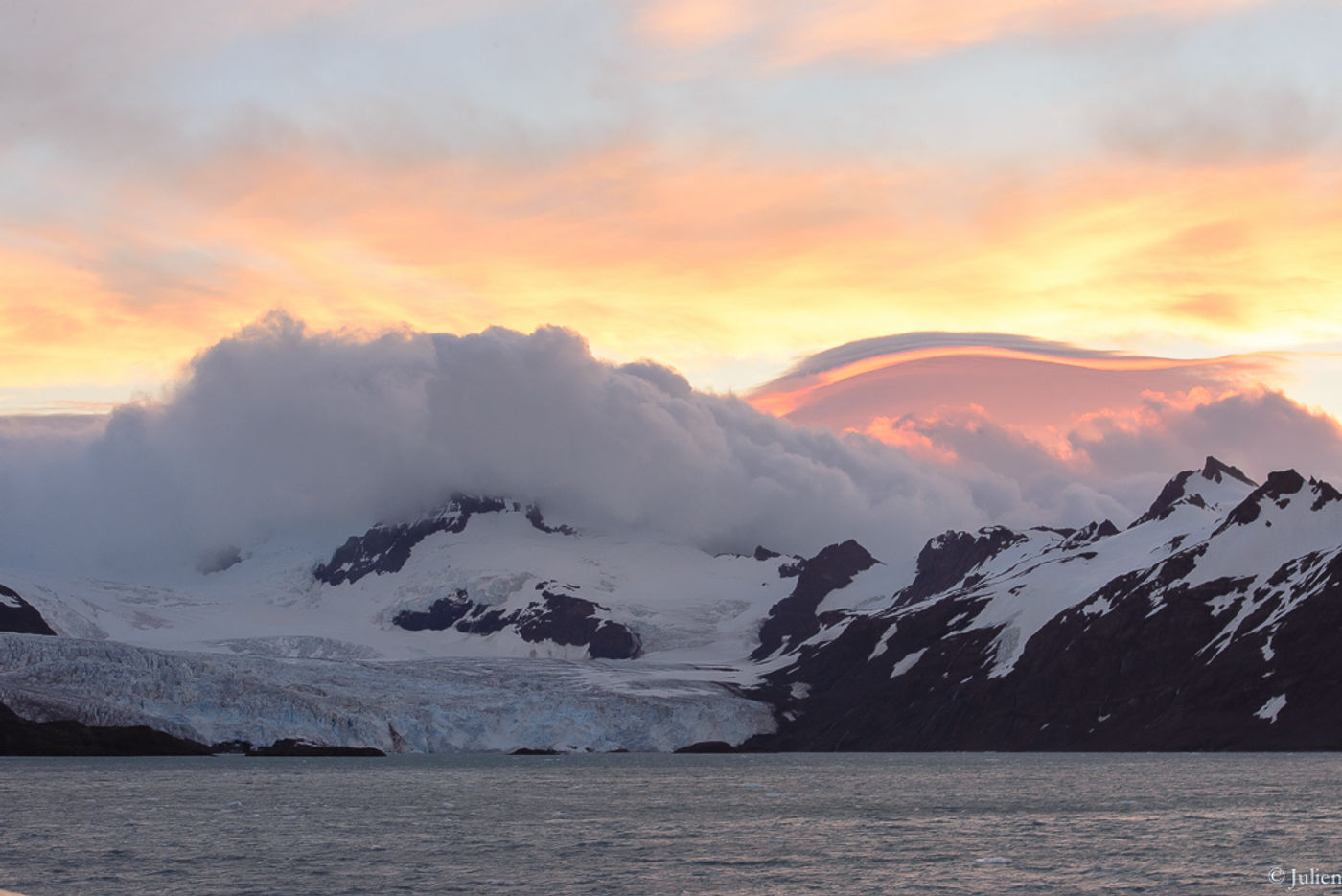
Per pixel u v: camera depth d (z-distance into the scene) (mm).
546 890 91125
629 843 115188
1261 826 120688
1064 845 110125
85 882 95438
